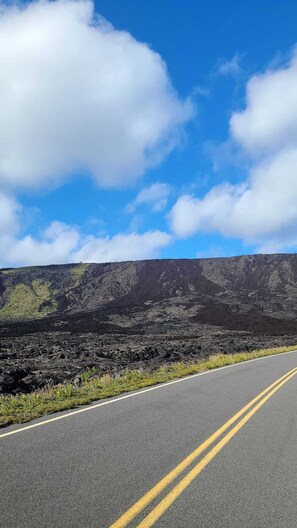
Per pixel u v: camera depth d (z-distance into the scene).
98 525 4.28
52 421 9.16
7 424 8.95
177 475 5.75
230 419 9.39
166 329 72.44
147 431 8.24
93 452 6.80
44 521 4.35
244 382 15.92
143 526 4.28
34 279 135.38
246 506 4.79
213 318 85.19
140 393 13.23
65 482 5.45
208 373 19.19
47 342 46.06
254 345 43.97
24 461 6.32
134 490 5.21
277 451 6.96
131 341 47.91
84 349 36.75
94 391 13.88
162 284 125.12
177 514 4.56
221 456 6.65
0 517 4.45
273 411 10.38
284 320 82.31
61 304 117.75
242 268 138.00
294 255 143.50
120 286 127.94
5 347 39.88
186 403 11.41
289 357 28.95
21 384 17.17
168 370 21.23
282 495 5.11
